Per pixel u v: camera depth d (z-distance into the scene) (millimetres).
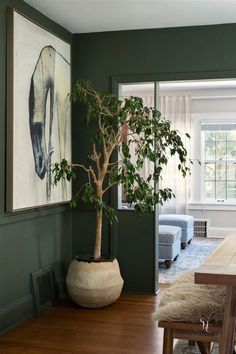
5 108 3240
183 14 3867
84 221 4500
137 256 4367
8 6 3299
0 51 3180
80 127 4445
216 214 7820
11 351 2945
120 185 4422
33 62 3547
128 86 4562
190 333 2072
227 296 1827
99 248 3959
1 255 3279
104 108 3908
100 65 4406
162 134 3922
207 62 4160
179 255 6250
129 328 3391
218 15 3891
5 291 3338
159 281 4840
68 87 4273
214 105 7746
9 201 3240
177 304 2107
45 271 3939
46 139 3793
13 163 3248
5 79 3238
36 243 3814
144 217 4340
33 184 3559
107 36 4387
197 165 7836
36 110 3598
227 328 1830
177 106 7703
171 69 4242
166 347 2086
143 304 4012
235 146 7812
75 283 3807
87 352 2930
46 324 3486
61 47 4098
